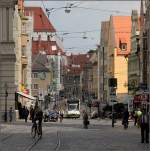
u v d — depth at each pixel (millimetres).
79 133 64125
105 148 41875
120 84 175250
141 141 48469
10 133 61062
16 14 106562
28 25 135000
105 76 194125
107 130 72375
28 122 91938
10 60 94375
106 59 196625
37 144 45656
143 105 74562
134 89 129875
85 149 40812
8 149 39812
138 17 150125
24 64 122438
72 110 140000
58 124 92125
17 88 104562
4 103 93250
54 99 188750
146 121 47688
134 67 145875
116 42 178250
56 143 46812
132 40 150625
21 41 121062
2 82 94062
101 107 138500
